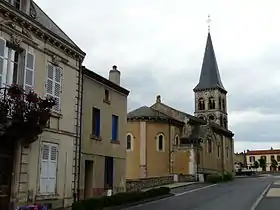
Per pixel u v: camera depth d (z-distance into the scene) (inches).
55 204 692.7
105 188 930.1
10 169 601.3
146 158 1717.5
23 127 572.4
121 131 1036.5
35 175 644.7
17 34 615.5
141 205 821.9
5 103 538.0
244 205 816.9
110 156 962.7
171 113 2009.1
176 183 1552.7
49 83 695.1
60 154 719.1
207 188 1341.0
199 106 2906.0
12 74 611.5
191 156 1771.7
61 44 727.1
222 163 2267.5
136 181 1251.8
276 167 4731.8
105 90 957.8
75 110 783.7
